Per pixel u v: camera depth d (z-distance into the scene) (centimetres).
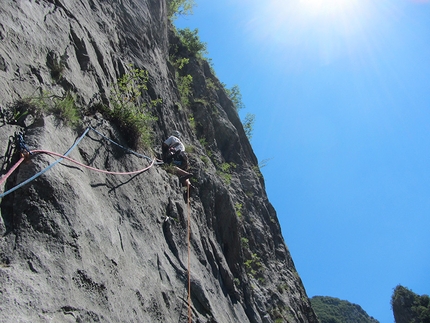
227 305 894
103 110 725
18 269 391
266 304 1295
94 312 444
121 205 636
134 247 612
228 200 1173
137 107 903
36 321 365
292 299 1509
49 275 412
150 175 778
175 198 857
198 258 848
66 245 454
